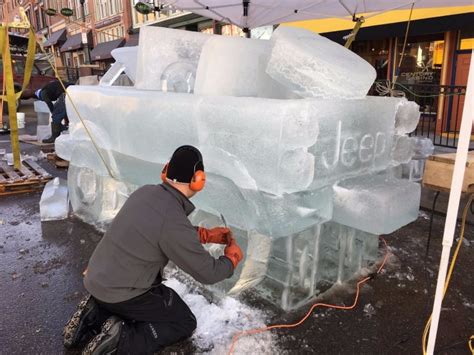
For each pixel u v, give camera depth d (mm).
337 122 2377
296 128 2121
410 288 2928
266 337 2391
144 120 3016
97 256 2072
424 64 8953
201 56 2873
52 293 2900
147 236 1963
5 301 2793
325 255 2852
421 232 3932
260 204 2297
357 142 2572
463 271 3174
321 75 2361
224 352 2270
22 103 19328
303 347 2314
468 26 7145
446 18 7418
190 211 2145
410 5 5070
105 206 4105
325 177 2418
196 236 2029
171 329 2217
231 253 2234
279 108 2100
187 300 2732
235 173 2352
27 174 5574
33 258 3438
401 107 2873
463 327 2488
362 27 8742
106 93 3434
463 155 1571
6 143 8898
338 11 5703
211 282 2105
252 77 2988
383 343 2348
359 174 2668
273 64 2506
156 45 3676
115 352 2078
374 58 9898
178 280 3021
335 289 2904
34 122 13016
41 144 8531
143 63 3689
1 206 4812
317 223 2537
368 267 3223
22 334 2443
